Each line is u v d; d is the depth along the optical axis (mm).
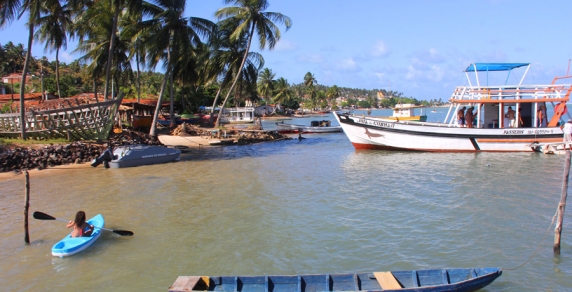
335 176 19125
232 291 7375
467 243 10336
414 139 26281
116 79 41188
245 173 20266
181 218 12609
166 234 11234
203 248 10266
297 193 15703
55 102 28781
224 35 43500
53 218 11000
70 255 9789
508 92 25188
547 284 8234
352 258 9570
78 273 8945
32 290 8242
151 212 13258
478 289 7785
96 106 26219
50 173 20297
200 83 51906
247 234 11195
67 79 76062
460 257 9531
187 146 31656
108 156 22062
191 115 58094
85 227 10812
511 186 16141
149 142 29969
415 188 16188
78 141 25750
